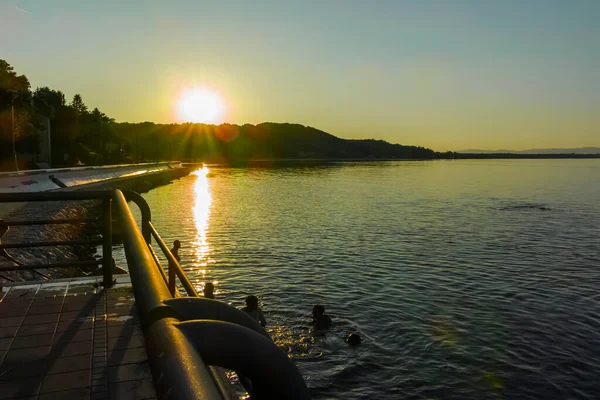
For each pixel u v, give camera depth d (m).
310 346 11.83
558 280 18.11
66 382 3.50
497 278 18.36
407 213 39.12
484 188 70.31
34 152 63.97
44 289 5.91
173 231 29.36
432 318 13.82
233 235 27.86
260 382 2.24
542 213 39.38
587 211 40.84
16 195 5.42
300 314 14.02
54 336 4.39
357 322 13.44
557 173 136.50
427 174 122.62
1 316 4.92
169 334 1.72
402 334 12.62
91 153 91.56
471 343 12.05
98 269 20.64
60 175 45.62
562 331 12.84
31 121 58.75
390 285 17.27
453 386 10.01
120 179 58.72
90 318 4.88
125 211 3.95
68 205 36.03
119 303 5.37
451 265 20.45
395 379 10.30
